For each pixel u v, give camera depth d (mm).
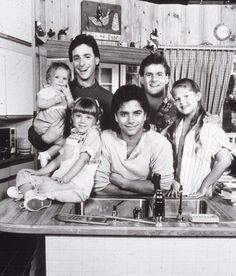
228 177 3299
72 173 3076
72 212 2564
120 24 3590
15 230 2043
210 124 3236
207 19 3975
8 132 3477
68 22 3447
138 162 3180
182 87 3232
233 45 3992
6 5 3000
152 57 3285
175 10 3924
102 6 3502
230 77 4145
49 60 3275
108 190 3184
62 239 2031
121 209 2863
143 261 2031
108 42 3541
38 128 3240
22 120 3486
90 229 1991
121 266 2035
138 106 3152
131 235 2002
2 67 3012
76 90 3250
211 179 3219
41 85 3266
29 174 2930
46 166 3158
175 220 2168
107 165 3178
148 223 2076
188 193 3217
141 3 3773
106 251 2029
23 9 3186
